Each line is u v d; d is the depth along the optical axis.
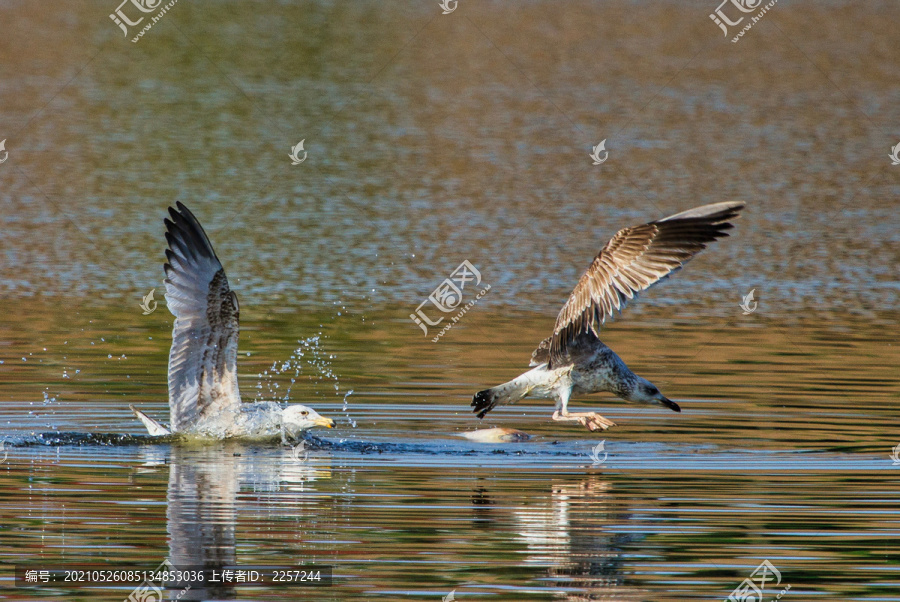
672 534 9.66
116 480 11.13
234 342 12.44
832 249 24.42
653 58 45.12
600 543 9.47
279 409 12.73
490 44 46.97
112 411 13.88
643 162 31.88
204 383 12.59
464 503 10.46
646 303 20.80
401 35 47.12
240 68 41.72
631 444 12.80
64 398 14.42
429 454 12.35
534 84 41.00
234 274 21.91
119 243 24.27
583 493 10.81
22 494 10.66
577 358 12.40
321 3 51.53
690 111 38.31
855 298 21.02
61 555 9.16
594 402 14.88
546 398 13.88
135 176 29.78
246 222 25.78
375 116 36.91
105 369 15.96
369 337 18.11
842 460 12.01
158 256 23.52
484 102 39.00
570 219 26.27
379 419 13.79
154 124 35.53
